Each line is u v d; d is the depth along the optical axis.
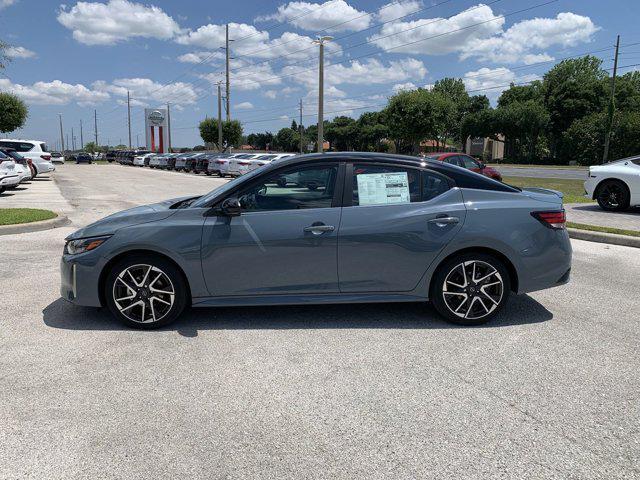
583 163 60.12
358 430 2.86
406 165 4.52
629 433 2.83
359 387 3.36
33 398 3.19
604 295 5.55
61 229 9.78
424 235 4.33
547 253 4.48
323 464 2.55
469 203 4.44
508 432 2.84
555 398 3.22
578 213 11.62
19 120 46.88
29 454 2.61
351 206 4.38
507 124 74.00
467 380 3.47
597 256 7.59
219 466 2.53
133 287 4.35
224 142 64.06
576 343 4.14
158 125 80.75
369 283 4.39
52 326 4.47
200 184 24.45
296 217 4.32
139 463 2.54
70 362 3.73
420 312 4.89
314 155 4.54
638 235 8.49
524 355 3.89
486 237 4.35
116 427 2.87
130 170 44.50
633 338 4.26
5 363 3.70
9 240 8.52
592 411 3.06
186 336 4.26
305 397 3.23
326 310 4.95
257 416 3.00
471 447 2.70
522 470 2.50
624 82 71.81
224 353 3.91
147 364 3.70
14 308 4.95
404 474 2.47
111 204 14.84
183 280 4.38
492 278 4.48
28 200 15.42
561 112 72.50
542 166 57.31
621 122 56.16
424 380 3.47
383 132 102.75
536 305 5.16
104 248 4.27
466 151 92.56
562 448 2.69
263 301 4.40
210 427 2.88
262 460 2.58
